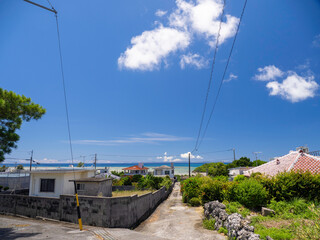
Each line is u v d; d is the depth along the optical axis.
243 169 46.38
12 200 16.03
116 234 10.15
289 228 8.46
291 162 20.67
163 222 14.05
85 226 12.03
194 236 9.95
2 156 12.49
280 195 13.82
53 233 10.35
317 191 13.37
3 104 12.59
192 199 22.22
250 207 13.88
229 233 9.13
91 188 20.34
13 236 9.77
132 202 12.75
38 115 14.50
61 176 19.48
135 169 66.00
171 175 67.69
